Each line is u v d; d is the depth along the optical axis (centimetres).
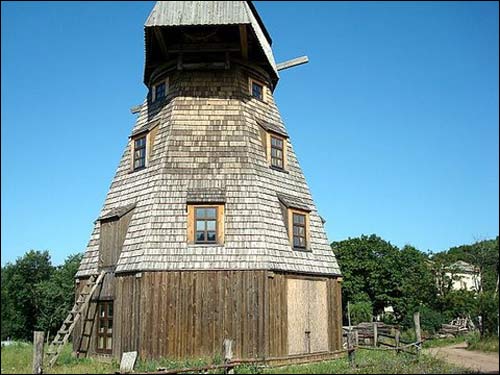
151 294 1770
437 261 3869
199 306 1772
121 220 1961
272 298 1812
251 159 1983
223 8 2006
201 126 2025
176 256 1809
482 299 1989
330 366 1683
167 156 1969
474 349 1962
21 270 3962
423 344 2562
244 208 1891
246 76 2177
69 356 1894
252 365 1631
